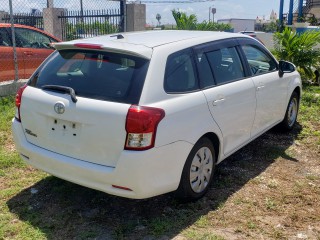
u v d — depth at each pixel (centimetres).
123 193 338
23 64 876
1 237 344
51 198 412
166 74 364
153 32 467
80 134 348
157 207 395
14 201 405
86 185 354
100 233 351
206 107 392
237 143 463
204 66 413
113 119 332
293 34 1077
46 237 345
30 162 394
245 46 501
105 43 380
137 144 328
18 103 401
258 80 496
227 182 450
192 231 355
